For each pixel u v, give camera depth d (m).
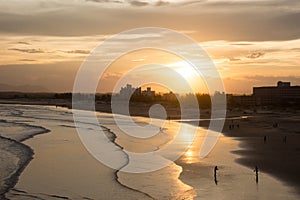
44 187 27.81
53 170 33.84
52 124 88.50
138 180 30.03
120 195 25.86
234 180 29.25
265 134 67.00
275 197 24.66
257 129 77.31
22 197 25.23
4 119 104.06
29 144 51.00
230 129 77.62
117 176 31.42
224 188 26.97
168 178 30.42
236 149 47.06
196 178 30.17
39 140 56.00
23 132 67.56
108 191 26.75
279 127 82.12
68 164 36.75
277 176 30.42
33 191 26.69
